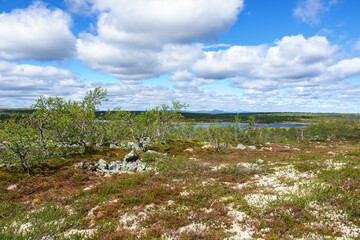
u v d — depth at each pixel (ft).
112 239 26.73
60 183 51.75
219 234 26.81
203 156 97.86
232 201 38.65
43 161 63.16
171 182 53.72
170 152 102.99
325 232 25.94
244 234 26.99
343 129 375.04
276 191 41.91
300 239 24.88
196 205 37.35
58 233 28.04
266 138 218.38
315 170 53.98
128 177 58.85
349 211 30.27
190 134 231.50
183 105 139.95
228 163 78.48
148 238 26.71
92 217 34.04
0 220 31.48
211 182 52.49
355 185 39.22
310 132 376.68
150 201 40.24
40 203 39.99
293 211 32.27
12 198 41.78
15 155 54.13
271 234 26.53
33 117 70.95
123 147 99.40
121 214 34.83
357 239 23.99
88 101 95.91
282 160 79.25
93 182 54.70
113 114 114.52
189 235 26.50
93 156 76.89
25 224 30.68
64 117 79.41
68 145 84.28
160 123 140.97
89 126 98.63
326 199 34.73
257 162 78.07
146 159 79.36
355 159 64.69
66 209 36.96
